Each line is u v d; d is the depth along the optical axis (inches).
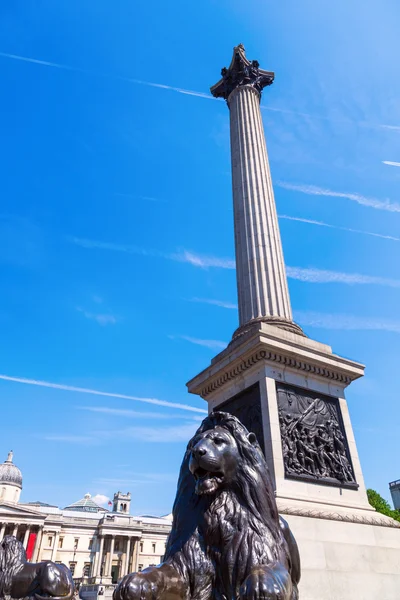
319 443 461.7
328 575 360.2
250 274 631.8
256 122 815.1
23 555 345.1
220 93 934.4
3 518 3240.7
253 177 724.7
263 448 434.6
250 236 664.4
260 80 894.4
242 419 475.8
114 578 3393.2
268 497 177.9
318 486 431.8
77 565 3417.8
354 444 490.3
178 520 181.9
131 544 3582.7
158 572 151.5
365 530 412.5
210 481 172.4
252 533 162.6
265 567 147.3
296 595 187.2
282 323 564.4
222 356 528.1
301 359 492.7
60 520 3516.2
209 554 163.9
